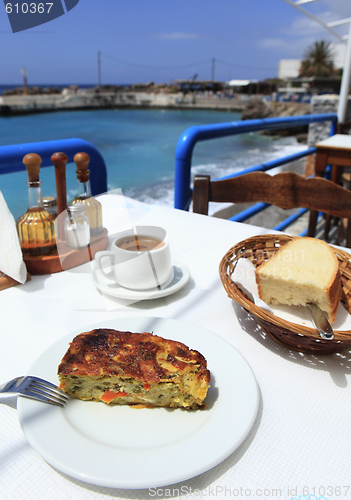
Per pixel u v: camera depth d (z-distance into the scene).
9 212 0.65
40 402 0.38
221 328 0.57
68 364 0.39
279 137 18.70
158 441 0.34
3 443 0.36
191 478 0.32
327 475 0.33
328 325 0.48
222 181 1.17
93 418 0.37
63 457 0.31
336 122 3.32
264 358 0.50
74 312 0.59
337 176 3.02
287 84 39.16
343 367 0.49
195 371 0.39
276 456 0.35
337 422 0.40
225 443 0.34
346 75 3.20
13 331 0.54
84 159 0.71
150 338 0.43
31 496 0.31
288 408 0.41
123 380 0.39
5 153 1.02
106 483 0.29
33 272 0.70
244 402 0.39
